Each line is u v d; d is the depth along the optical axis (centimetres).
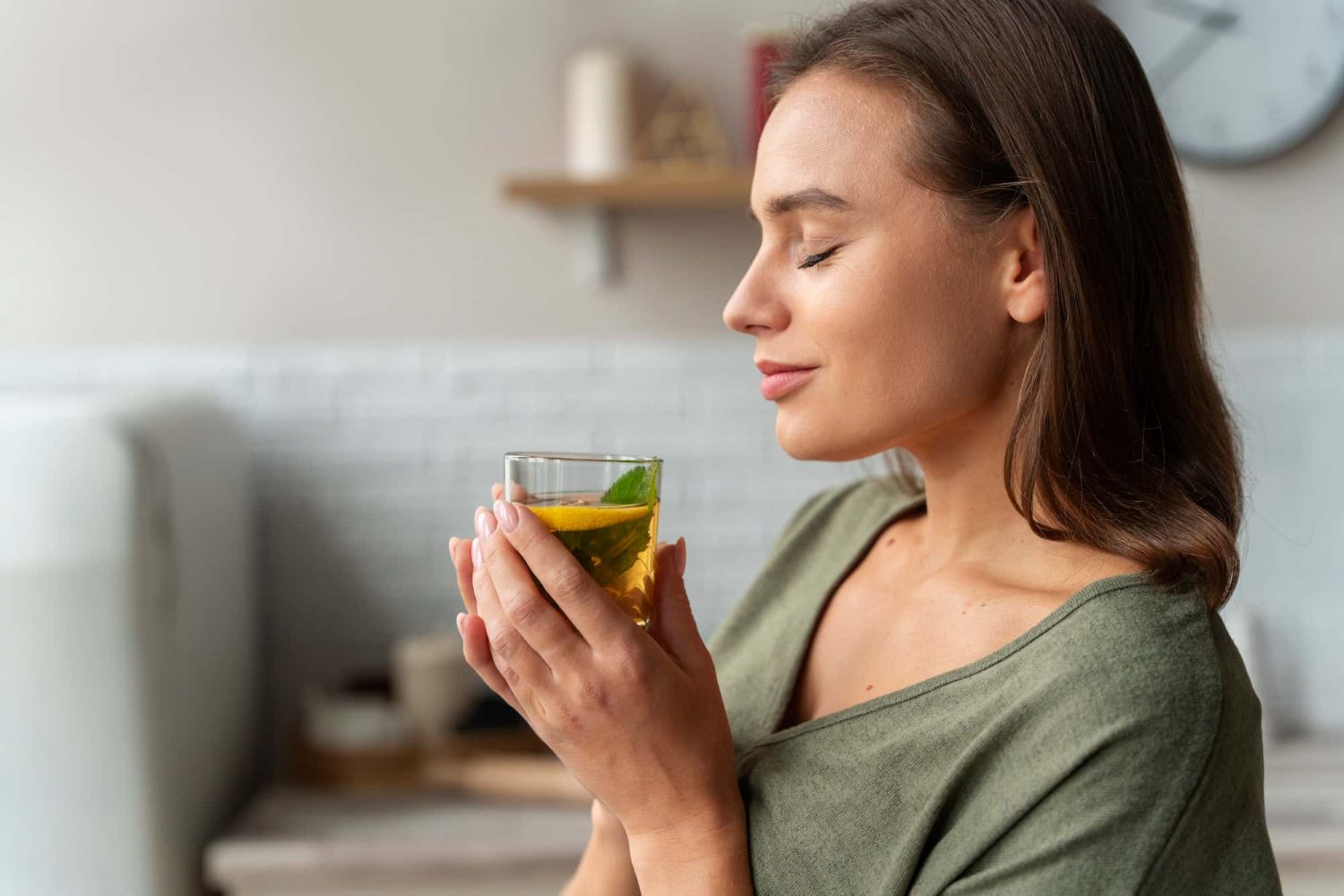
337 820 191
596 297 229
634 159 221
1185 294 76
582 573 70
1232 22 215
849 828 70
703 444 230
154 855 172
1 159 225
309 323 228
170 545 177
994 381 75
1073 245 70
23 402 174
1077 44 72
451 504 230
